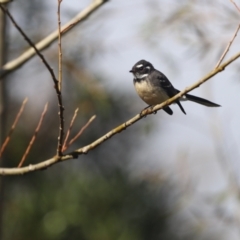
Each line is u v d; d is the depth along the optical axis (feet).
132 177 40.83
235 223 33.35
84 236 53.06
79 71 39.65
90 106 42.19
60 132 22.70
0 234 33.17
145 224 52.54
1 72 32.04
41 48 32.04
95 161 54.80
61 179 54.49
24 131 53.26
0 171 24.18
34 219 53.16
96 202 53.62
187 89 22.49
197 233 34.68
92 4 32.17
